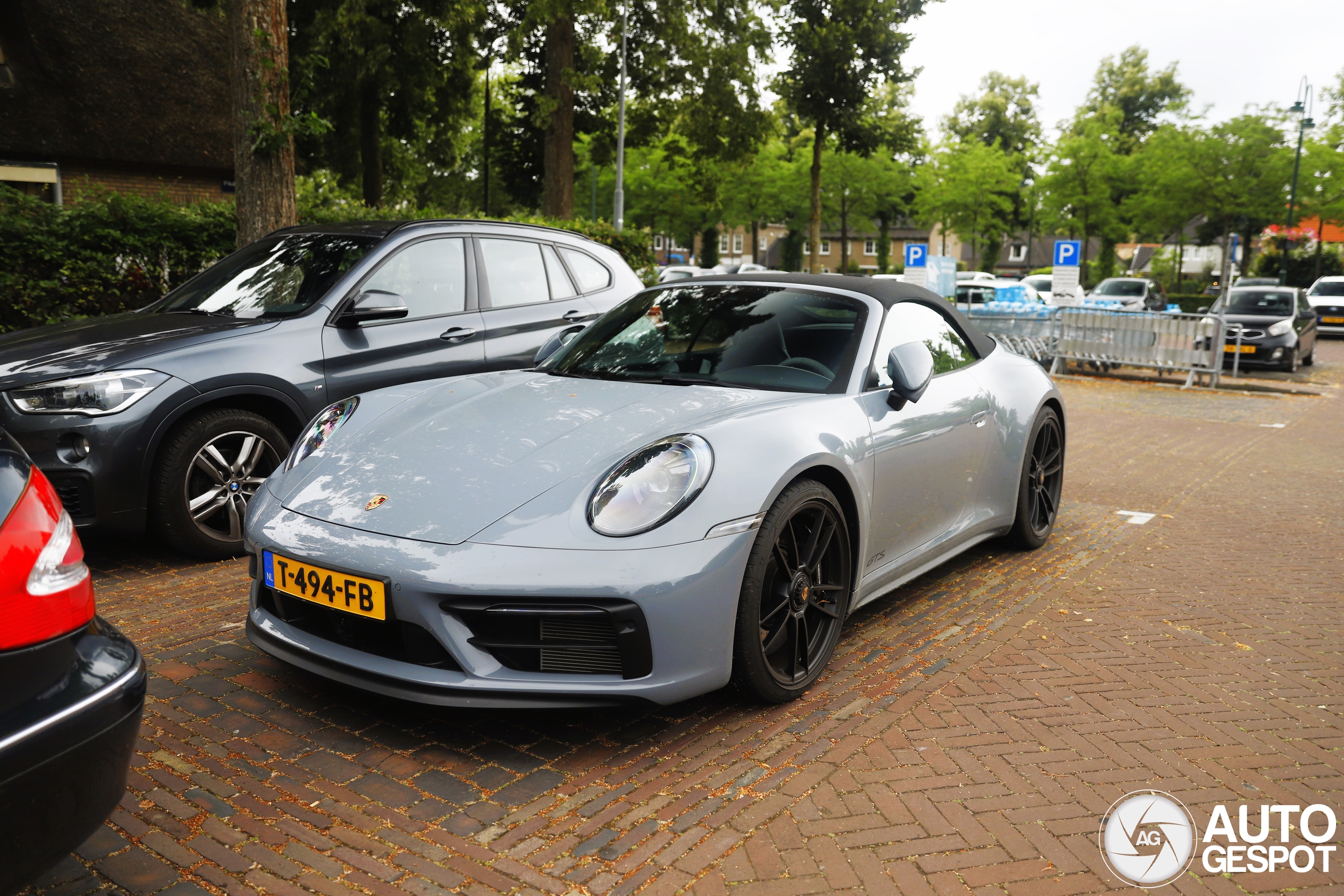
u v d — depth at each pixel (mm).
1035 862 2133
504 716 2799
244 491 4266
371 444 2965
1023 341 14625
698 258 70188
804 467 2816
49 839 1549
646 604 2439
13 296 7137
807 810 2322
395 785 2393
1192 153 33656
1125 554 4773
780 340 3479
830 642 3088
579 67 22688
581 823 2238
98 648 1690
